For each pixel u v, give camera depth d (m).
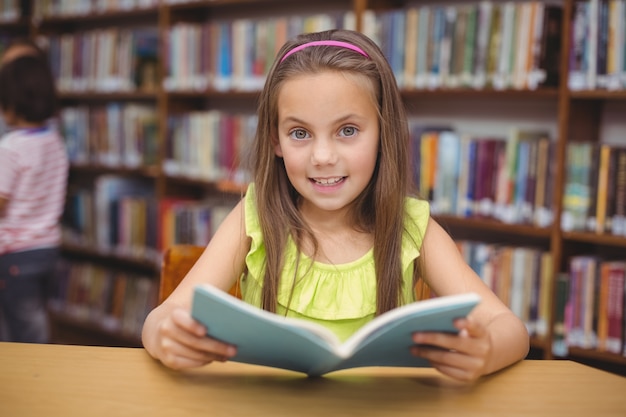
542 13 2.20
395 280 1.22
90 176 4.21
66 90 3.92
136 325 3.53
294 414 0.82
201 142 3.17
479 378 0.95
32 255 2.67
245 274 1.30
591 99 2.31
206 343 0.87
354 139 1.11
